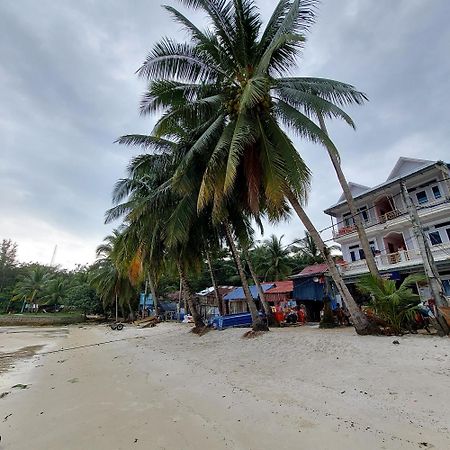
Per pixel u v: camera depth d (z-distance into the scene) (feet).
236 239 59.00
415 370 21.83
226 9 37.78
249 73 39.83
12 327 141.08
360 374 22.57
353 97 37.83
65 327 137.80
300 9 35.96
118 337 71.46
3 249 247.50
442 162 67.21
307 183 34.88
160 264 67.05
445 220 68.74
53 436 15.69
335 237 90.53
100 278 144.97
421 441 12.52
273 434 14.32
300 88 41.06
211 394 21.26
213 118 42.80
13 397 24.06
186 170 42.16
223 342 44.06
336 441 13.14
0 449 14.57
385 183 77.36
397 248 84.84
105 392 23.56
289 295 86.84
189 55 38.88
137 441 14.46
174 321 109.60
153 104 41.32
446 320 31.12
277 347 35.35
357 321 35.96
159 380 26.45
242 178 44.39
